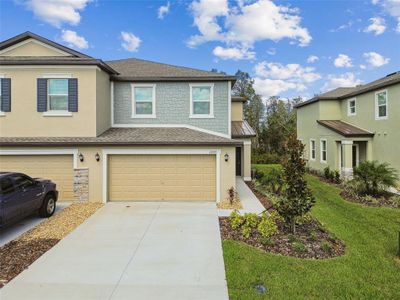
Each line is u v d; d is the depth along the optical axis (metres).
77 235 8.35
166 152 12.59
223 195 12.59
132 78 14.72
